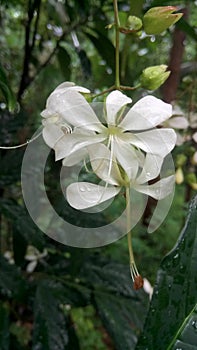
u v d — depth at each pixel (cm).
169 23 24
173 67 52
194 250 20
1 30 64
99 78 47
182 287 20
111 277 40
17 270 36
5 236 56
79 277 39
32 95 54
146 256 64
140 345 20
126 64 40
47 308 36
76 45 44
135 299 39
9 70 57
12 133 37
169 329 20
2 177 36
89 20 42
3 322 34
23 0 43
